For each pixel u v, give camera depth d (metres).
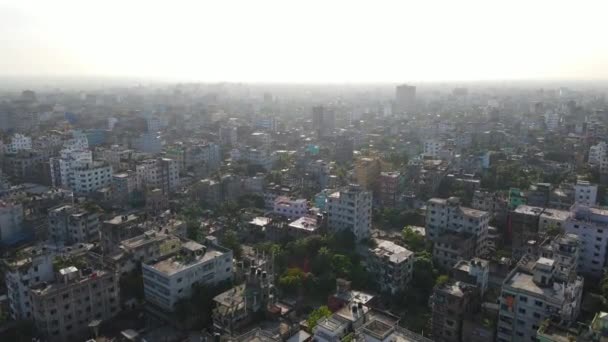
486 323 131.38
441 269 182.38
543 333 110.38
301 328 127.25
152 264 150.75
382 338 96.44
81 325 140.38
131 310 151.62
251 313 137.38
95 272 147.50
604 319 106.44
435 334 139.62
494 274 171.38
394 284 162.75
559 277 129.25
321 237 192.25
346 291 154.25
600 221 181.25
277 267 179.25
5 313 149.50
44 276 145.25
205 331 135.12
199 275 151.12
